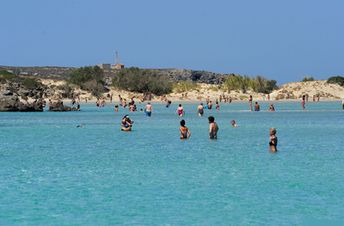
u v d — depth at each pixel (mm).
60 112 142250
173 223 25219
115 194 31125
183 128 63312
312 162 43125
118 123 94438
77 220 25734
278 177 36219
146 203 28922
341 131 75500
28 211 27359
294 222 25328
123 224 25078
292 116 118875
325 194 30891
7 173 38438
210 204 28656
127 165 41938
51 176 37125
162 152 50281
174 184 34000
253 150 51562
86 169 40062
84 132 74500
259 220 25656
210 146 55219
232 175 37094
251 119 106875
